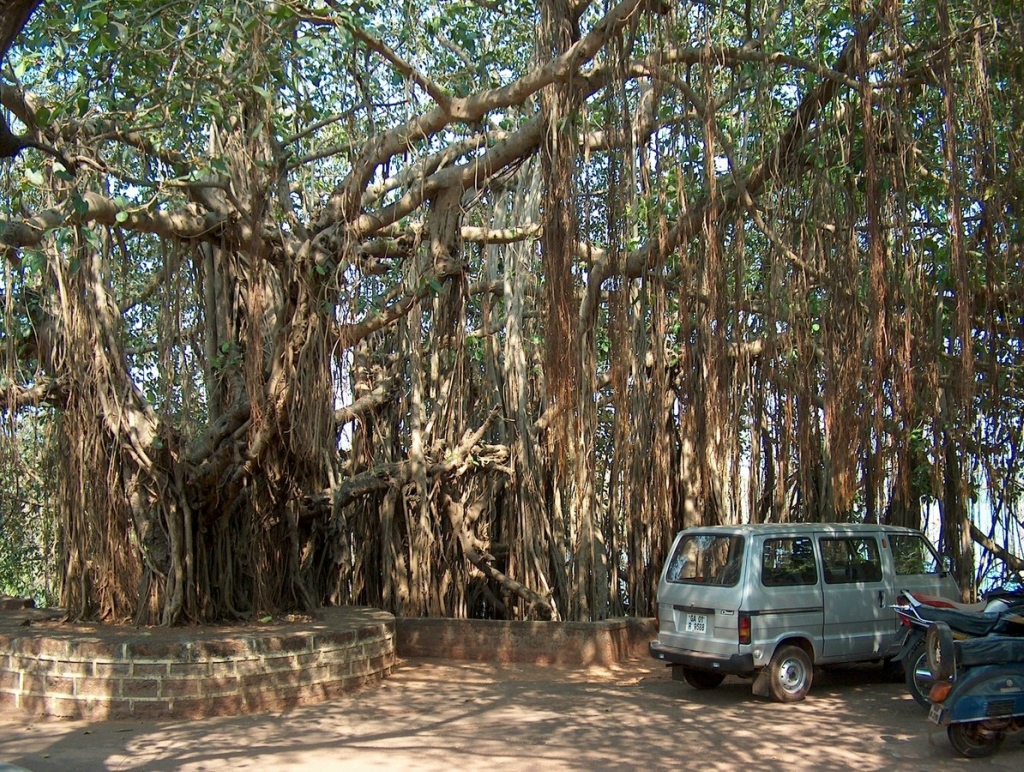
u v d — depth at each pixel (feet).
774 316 30.14
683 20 30.30
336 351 31.60
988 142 26.99
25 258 26.21
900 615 25.52
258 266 30.32
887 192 30.14
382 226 31.89
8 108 25.71
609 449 49.75
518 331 43.14
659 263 30.04
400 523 43.70
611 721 25.30
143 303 40.24
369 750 22.15
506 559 44.86
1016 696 21.74
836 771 20.22
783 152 30.53
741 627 27.07
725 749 22.04
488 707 27.55
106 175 31.53
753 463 35.99
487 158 31.12
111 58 27.84
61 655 26.78
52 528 46.42
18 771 15.55
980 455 37.17
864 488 38.42
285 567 37.17
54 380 33.37
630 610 41.52
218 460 31.89
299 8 28.04
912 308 30.45
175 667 26.43
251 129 30.50
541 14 28.81
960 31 29.58
